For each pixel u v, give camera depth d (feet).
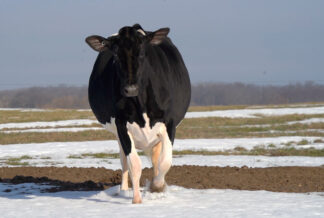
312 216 31.27
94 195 40.45
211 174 52.26
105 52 40.11
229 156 77.30
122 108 35.27
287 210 33.32
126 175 40.68
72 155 83.61
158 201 37.17
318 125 137.39
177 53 42.04
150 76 35.24
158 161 35.88
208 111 207.00
